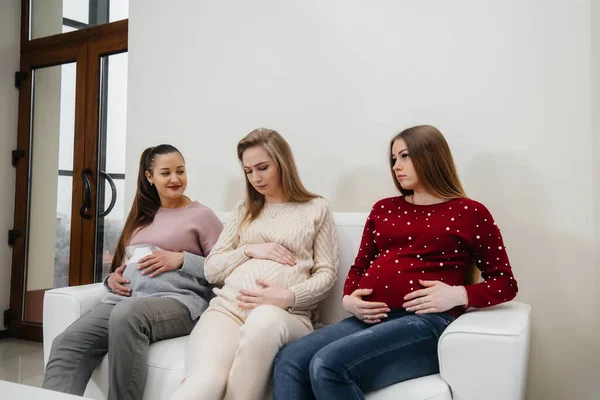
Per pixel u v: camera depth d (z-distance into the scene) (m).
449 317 1.30
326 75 2.12
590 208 1.64
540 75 1.73
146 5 2.60
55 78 3.21
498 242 1.40
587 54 1.66
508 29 1.78
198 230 1.81
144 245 1.80
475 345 1.09
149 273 1.70
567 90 1.69
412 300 1.33
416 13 1.94
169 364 1.41
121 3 2.94
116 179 2.89
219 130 2.37
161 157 1.85
